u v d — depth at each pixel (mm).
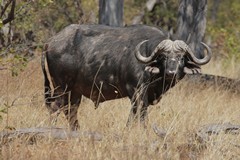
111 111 29625
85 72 30266
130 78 28875
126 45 29391
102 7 50531
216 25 102875
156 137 25172
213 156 22812
